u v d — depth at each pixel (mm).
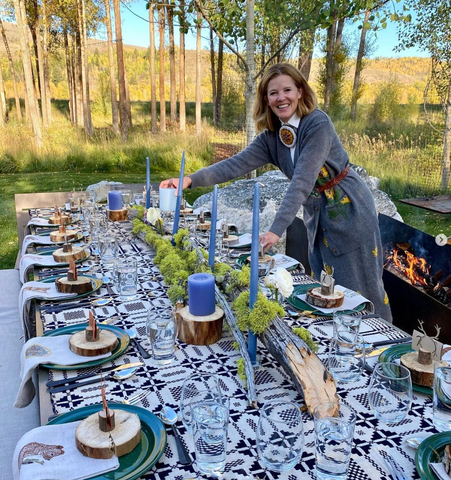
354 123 12547
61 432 1054
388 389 1151
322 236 2609
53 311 1828
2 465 1651
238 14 5238
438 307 2398
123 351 1468
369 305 1883
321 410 1057
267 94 2254
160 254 2322
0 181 9609
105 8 14195
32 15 15336
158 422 1099
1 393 2145
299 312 1821
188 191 8430
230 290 1714
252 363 1433
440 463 955
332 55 12367
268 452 980
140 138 12320
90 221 2816
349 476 972
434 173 8422
